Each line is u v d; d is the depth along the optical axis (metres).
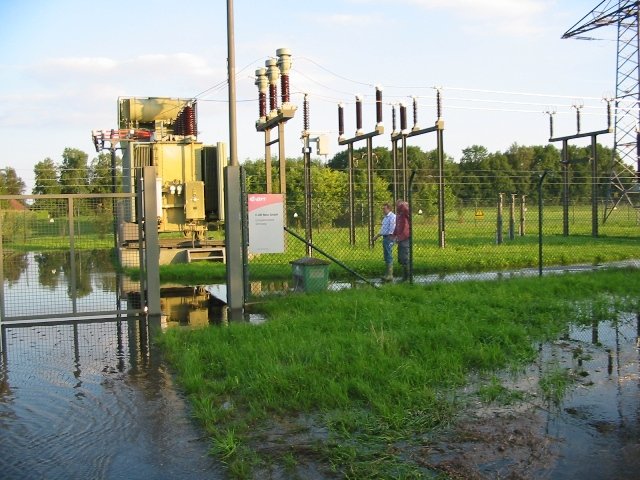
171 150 21.92
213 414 5.98
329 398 6.28
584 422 5.81
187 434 5.74
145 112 23.67
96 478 4.86
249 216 12.45
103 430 5.88
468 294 12.04
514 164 56.28
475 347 8.06
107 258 19.53
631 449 5.20
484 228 36.38
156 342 9.52
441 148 23.03
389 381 6.65
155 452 5.34
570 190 40.09
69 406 6.61
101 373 7.90
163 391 7.09
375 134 22.30
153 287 12.02
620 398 6.48
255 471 4.89
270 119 19.03
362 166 43.16
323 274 13.07
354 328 9.26
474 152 55.78
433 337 8.36
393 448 5.24
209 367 7.64
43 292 15.52
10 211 16.97
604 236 29.77
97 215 18.17
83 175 24.16
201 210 21.25
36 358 8.75
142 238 12.45
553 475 4.72
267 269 17.17
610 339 9.09
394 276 16.17
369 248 23.14
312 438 5.50
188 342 9.00
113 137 21.88
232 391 6.79
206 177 22.33
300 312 10.62
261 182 36.91
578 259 19.67
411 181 13.66
